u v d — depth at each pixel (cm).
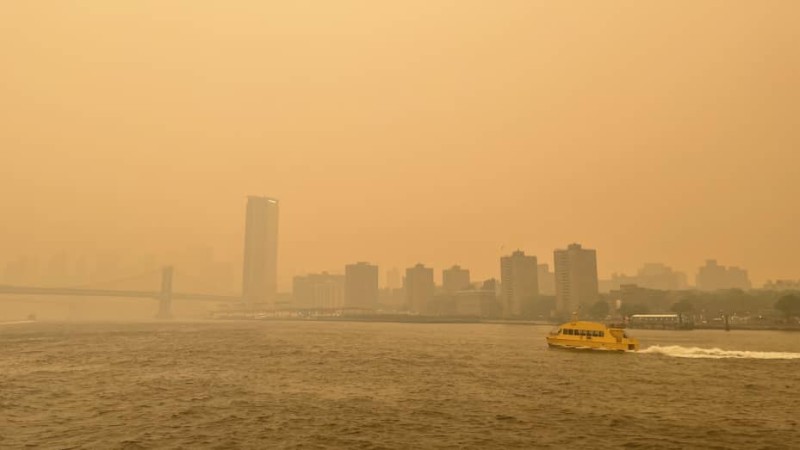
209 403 4641
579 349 10131
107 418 4041
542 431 3722
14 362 7656
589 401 4812
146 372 6650
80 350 9681
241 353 9350
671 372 6756
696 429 3791
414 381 6009
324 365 7538
